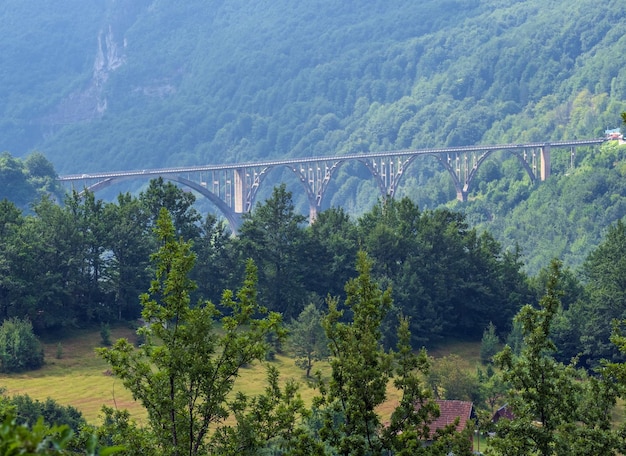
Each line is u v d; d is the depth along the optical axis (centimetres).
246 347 4828
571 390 5072
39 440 2059
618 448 4881
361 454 4653
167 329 4831
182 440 4728
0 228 13725
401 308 14012
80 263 13775
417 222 16162
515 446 4897
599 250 15488
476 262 15588
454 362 10912
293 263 14800
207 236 15350
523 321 5222
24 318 12875
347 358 4731
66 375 11850
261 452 5047
